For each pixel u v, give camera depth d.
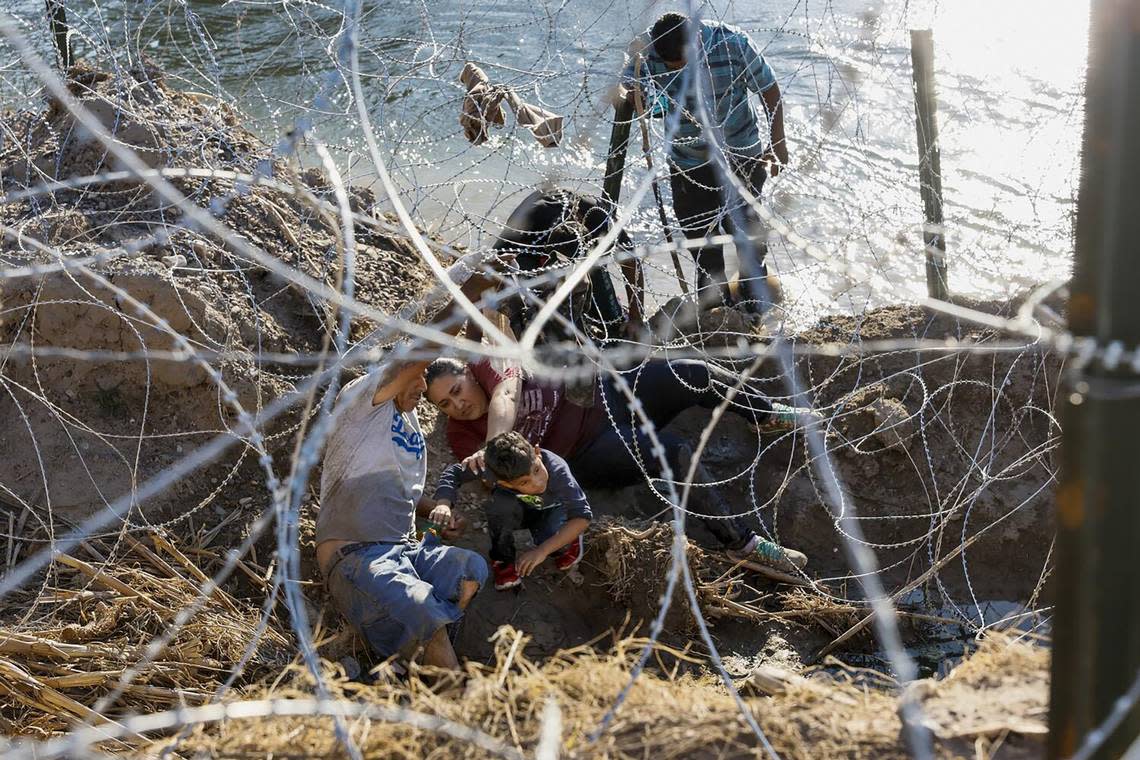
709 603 4.18
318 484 4.31
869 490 4.63
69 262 2.83
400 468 3.96
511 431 4.15
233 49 8.68
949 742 2.41
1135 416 1.67
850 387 4.88
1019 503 4.47
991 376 4.70
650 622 4.13
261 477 4.28
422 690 2.65
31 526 3.97
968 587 4.42
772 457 4.84
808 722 2.50
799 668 4.02
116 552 3.91
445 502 4.13
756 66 5.19
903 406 4.64
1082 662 1.82
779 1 9.05
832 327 5.16
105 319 4.20
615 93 5.07
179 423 4.29
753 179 5.40
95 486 4.08
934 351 4.86
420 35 8.62
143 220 4.63
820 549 4.59
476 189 6.76
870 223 6.13
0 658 3.36
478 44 8.38
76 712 3.32
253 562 4.02
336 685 2.70
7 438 4.16
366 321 4.74
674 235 5.54
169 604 3.75
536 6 8.76
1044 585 4.36
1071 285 1.73
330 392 2.62
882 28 8.25
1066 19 8.57
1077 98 7.06
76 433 4.18
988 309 5.07
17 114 5.46
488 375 4.38
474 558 3.86
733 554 4.36
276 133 6.40
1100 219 1.65
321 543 3.91
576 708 2.55
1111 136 1.61
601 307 4.86
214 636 3.68
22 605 3.69
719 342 5.07
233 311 4.45
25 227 4.47
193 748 2.79
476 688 2.60
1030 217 6.11
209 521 4.12
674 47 4.98
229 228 4.78
